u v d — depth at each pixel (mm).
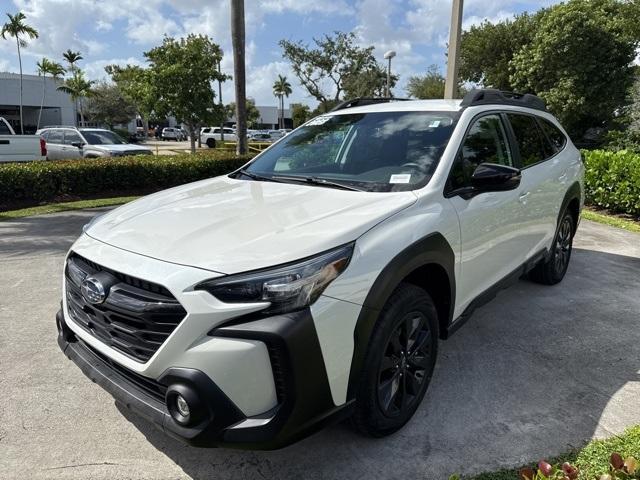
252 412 2119
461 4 9172
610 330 4133
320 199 2898
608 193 9164
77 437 2781
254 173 3746
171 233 2496
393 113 3801
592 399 3135
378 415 2582
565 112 17562
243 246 2283
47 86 52094
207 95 17469
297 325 2096
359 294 2309
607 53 17234
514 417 2945
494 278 3668
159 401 2270
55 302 4660
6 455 2631
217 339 2078
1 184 9539
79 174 10625
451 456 2617
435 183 3008
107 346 2410
